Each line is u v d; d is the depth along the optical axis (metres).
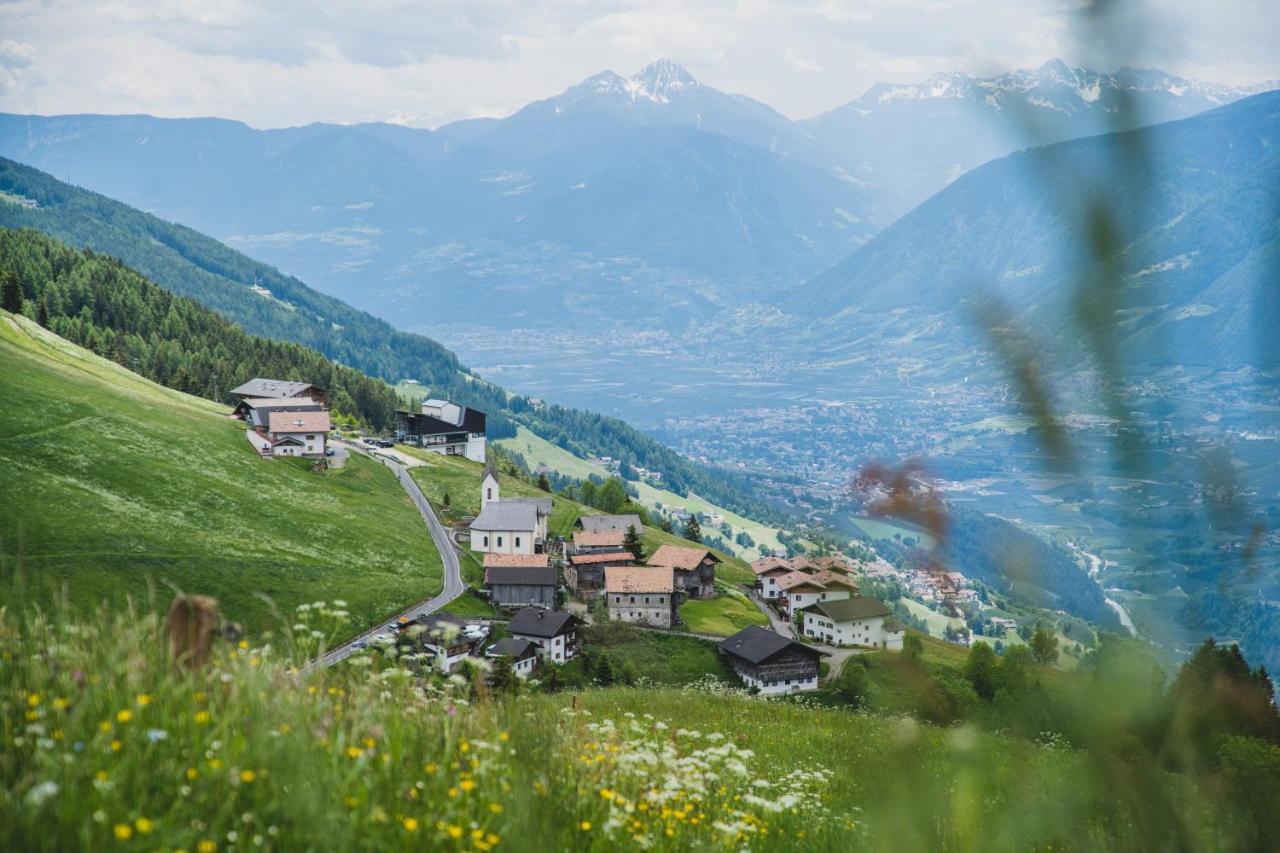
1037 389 2.98
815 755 19.62
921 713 4.75
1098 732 3.29
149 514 91.81
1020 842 3.79
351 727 8.38
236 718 7.50
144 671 8.13
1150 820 3.32
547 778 8.58
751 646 88.81
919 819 4.55
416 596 91.12
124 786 6.45
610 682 84.88
